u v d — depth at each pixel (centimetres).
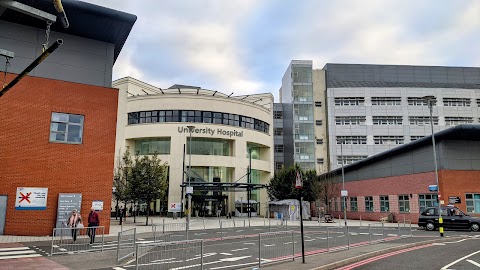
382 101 7244
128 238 1564
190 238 2177
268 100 6469
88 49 2508
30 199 2155
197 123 5119
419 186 3581
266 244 1269
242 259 1352
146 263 941
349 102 7250
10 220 2102
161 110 5194
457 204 3197
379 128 7138
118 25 2472
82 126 2367
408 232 2636
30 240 1894
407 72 7544
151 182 3497
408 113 7188
